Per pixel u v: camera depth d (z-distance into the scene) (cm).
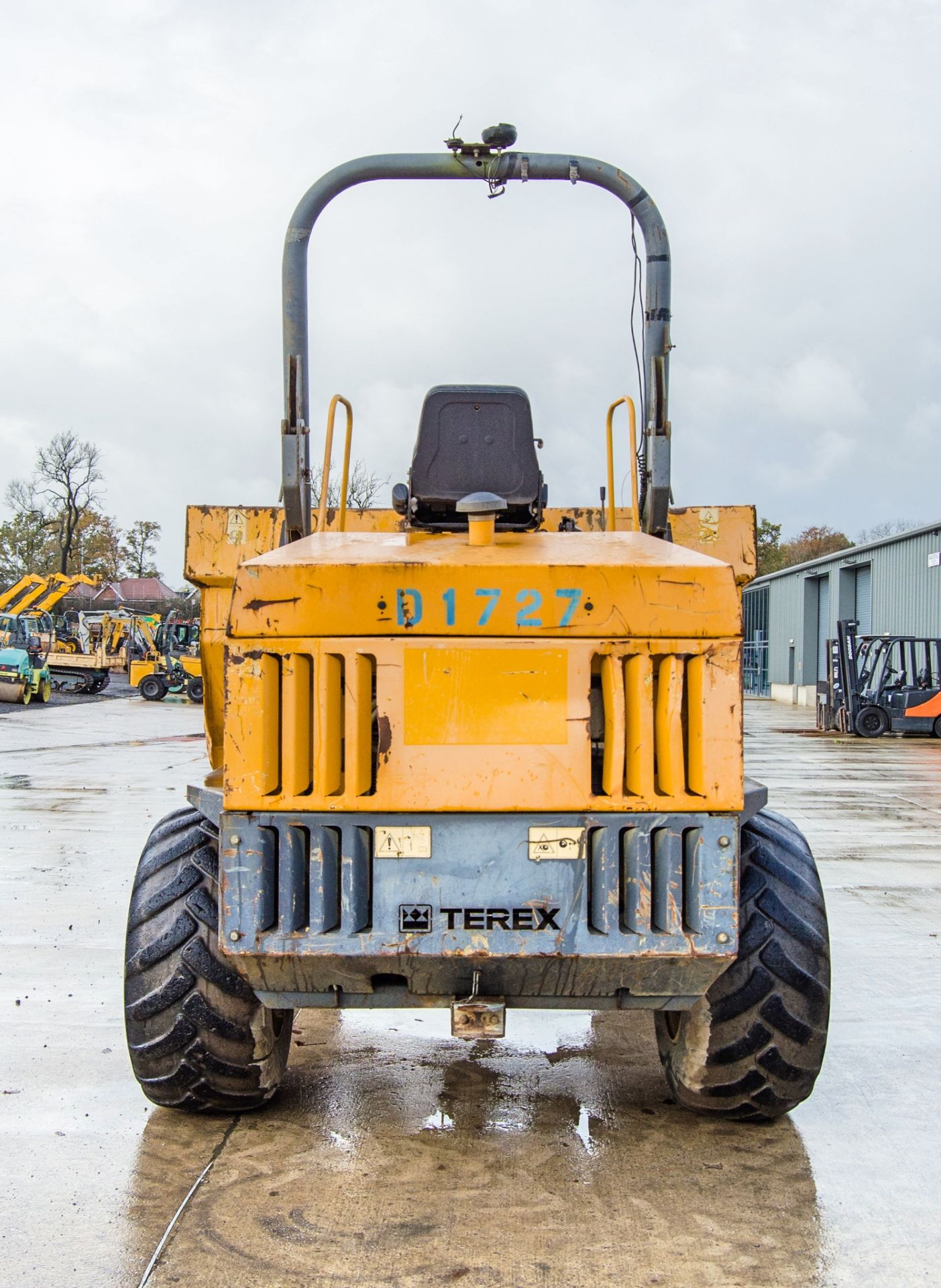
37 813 1115
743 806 294
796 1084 354
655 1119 384
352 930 292
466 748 288
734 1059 347
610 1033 483
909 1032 489
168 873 358
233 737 291
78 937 627
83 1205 317
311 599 288
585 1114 388
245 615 290
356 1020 498
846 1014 512
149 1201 320
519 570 288
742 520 398
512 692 288
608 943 291
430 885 292
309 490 383
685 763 293
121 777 1447
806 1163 352
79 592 7425
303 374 383
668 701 290
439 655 287
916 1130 382
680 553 310
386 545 330
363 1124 376
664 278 393
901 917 703
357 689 288
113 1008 503
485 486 377
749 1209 321
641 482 414
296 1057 446
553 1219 312
